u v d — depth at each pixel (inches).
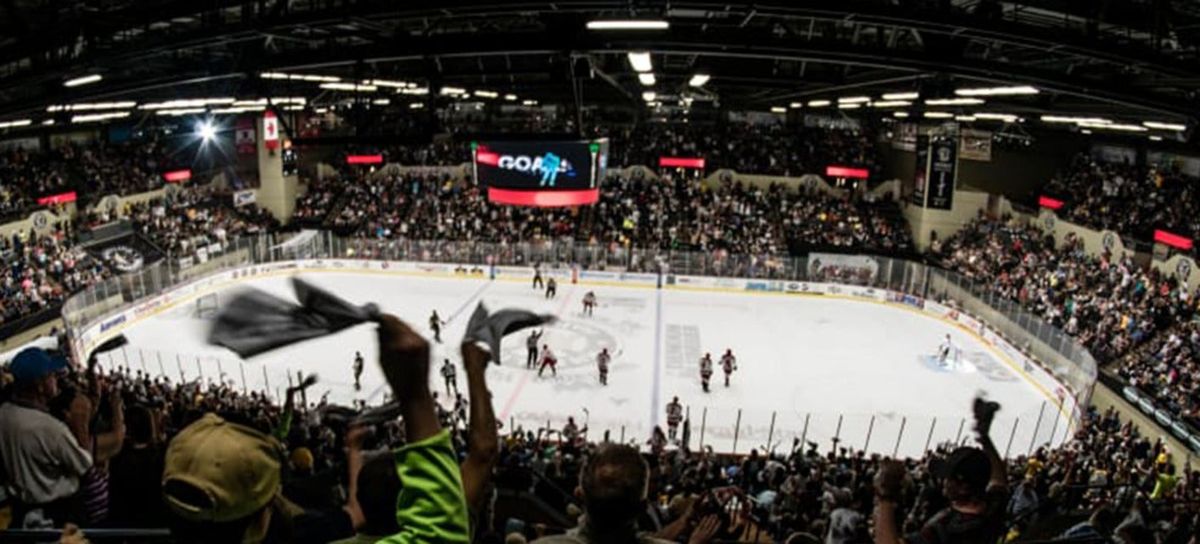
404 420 67.9
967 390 1175.0
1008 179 1792.6
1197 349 1024.2
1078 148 1776.6
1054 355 1156.5
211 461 66.8
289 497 173.3
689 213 1952.5
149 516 160.7
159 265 1489.9
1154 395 977.5
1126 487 564.4
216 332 57.7
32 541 145.6
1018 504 466.9
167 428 426.6
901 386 1179.3
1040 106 898.1
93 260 1536.7
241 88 804.6
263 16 496.4
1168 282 1228.5
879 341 1396.4
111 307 1350.9
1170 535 402.3
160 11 507.8
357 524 86.5
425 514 65.9
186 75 700.0
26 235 1462.8
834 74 858.1
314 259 1843.0
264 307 60.1
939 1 409.7
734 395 1119.6
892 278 1647.4
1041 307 1384.1
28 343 1207.6
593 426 1003.9
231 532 68.1
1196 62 463.2
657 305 1587.1
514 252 1777.8
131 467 161.0
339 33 578.9
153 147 1936.5
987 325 1393.9
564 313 1508.4
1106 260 1412.4
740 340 1371.8
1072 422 1031.0
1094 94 535.8
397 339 64.8
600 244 1804.9
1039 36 426.6
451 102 1482.5
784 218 1919.3
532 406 1059.9
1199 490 599.8
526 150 1353.3
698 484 578.6
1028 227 1688.0
